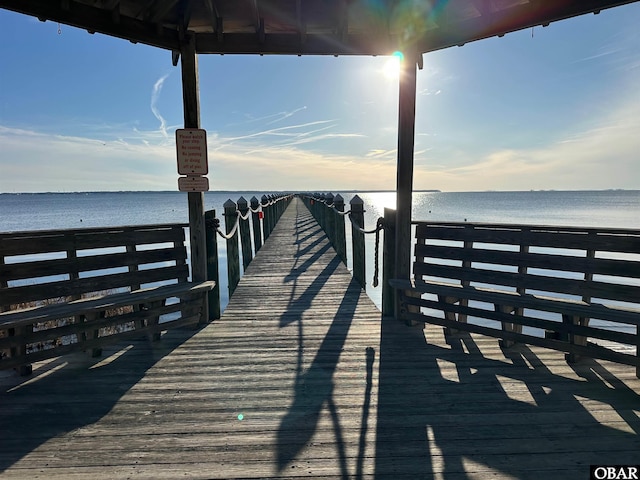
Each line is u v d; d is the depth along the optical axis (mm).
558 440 2137
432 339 3637
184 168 3781
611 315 2719
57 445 2111
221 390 2711
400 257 4012
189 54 3680
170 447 2090
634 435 2180
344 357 3248
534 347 3430
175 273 3867
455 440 2137
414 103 3822
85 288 3283
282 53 3834
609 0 2738
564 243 3070
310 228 12914
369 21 3754
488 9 3273
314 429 2244
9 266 2906
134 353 3355
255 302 4832
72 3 2945
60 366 3115
